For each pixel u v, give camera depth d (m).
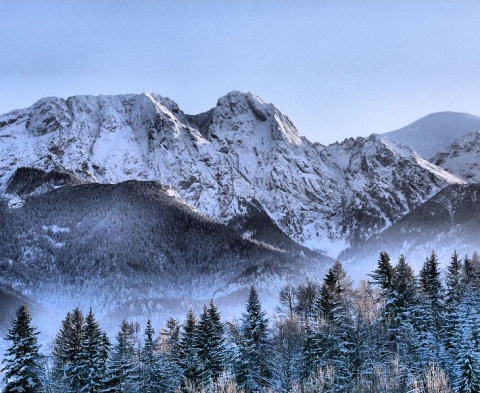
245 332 84.81
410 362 74.25
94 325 89.50
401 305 85.19
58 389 80.12
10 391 76.50
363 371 72.69
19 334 78.75
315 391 67.44
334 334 79.50
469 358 70.00
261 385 78.94
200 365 85.38
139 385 86.69
